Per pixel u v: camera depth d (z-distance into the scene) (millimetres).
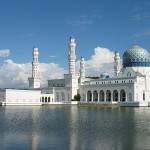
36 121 80625
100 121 79375
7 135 54281
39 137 51969
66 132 57500
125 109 151375
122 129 61594
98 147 43719
